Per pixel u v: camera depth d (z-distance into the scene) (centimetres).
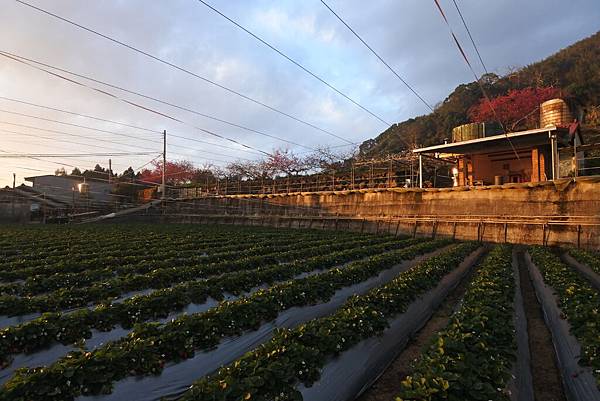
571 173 2927
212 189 6122
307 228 4272
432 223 3192
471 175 3475
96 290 1123
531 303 1295
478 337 639
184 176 8006
